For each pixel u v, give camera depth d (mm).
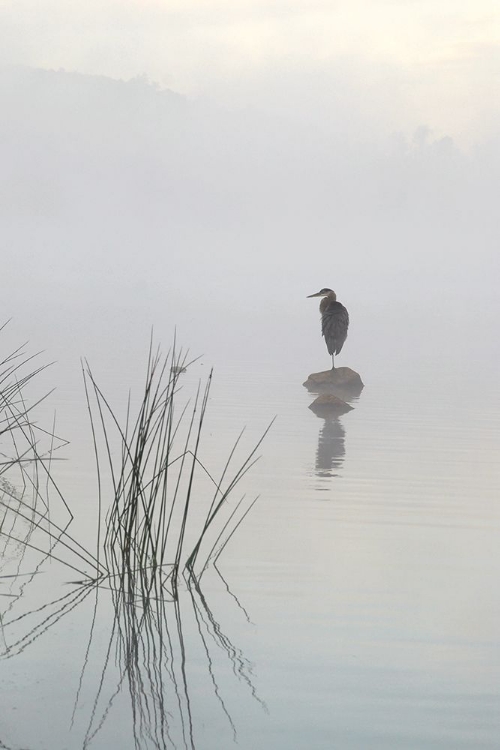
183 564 8672
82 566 8516
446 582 8297
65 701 5879
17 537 9289
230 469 12930
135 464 8562
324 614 7469
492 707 5918
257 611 7488
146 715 5723
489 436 16125
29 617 7238
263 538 9562
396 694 6078
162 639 6891
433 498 11445
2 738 5402
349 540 9570
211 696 5988
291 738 5496
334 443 15219
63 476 12070
